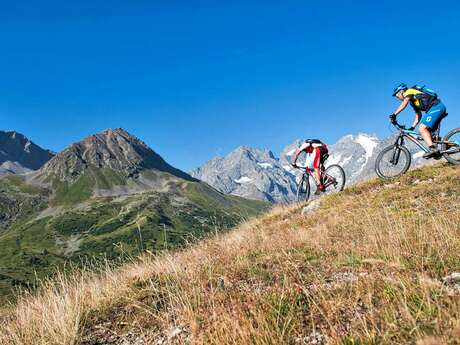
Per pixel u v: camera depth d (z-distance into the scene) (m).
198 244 11.98
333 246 8.85
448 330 3.66
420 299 4.57
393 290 5.09
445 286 5.03
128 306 6.81
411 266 6.19
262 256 9.02
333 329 4.28
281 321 4.93
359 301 5.20
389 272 5.97
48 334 6.33
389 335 3.95
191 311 5.68
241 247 10.64
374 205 14.01
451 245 6.87
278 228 15.33
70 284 8.37
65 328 6.12
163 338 5.44
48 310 6.98
